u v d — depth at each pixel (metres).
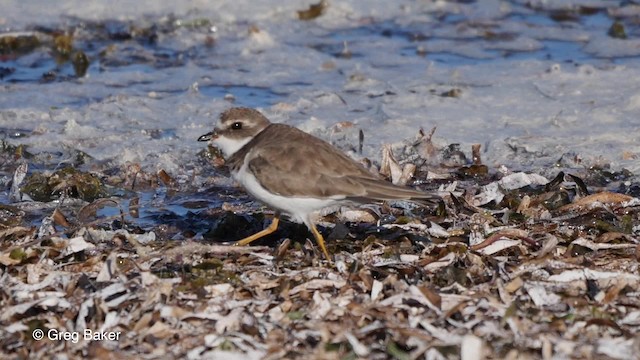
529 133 15.11
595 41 19.59
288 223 11.89
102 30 20.02
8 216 12.56
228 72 18.09
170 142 15.05
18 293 9.50
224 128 11.00
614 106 16.06
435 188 13.37
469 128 15.40
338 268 10.06
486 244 10.57
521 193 12.80
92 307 9.09
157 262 10.36
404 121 15.59
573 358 8.27
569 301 9.32
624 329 8.72
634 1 22.03
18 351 8.66
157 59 18.81
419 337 8.51
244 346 8.55
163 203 13.12
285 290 9.53
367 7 21.56
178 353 8.54
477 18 21.19
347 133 15.13
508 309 8.78
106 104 16.47
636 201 12.20
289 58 18.81
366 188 10.20
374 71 18.08
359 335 8.61
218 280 9.80
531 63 18.33
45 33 19.50
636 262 10.33
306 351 8.48
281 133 10.62
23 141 15.05
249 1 21.42
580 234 11.17
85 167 14.26
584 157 14.09
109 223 12.27
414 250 10.84
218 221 12.09
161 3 21.16
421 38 20.00
